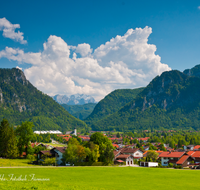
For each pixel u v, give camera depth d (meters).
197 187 54.44
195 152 118.94
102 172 75.50
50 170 72.06
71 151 101.81
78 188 46.34
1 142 110.44
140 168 91.25
